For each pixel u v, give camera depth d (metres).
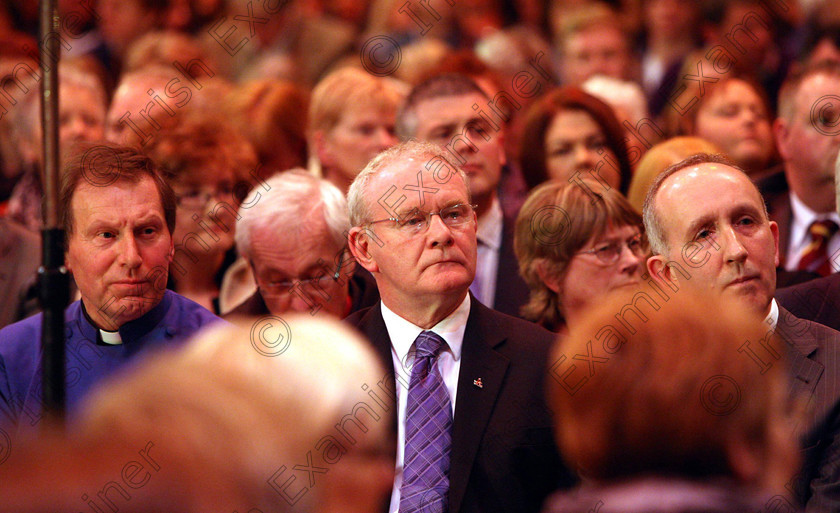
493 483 8.43
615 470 5.12
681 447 4.98
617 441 5.08
